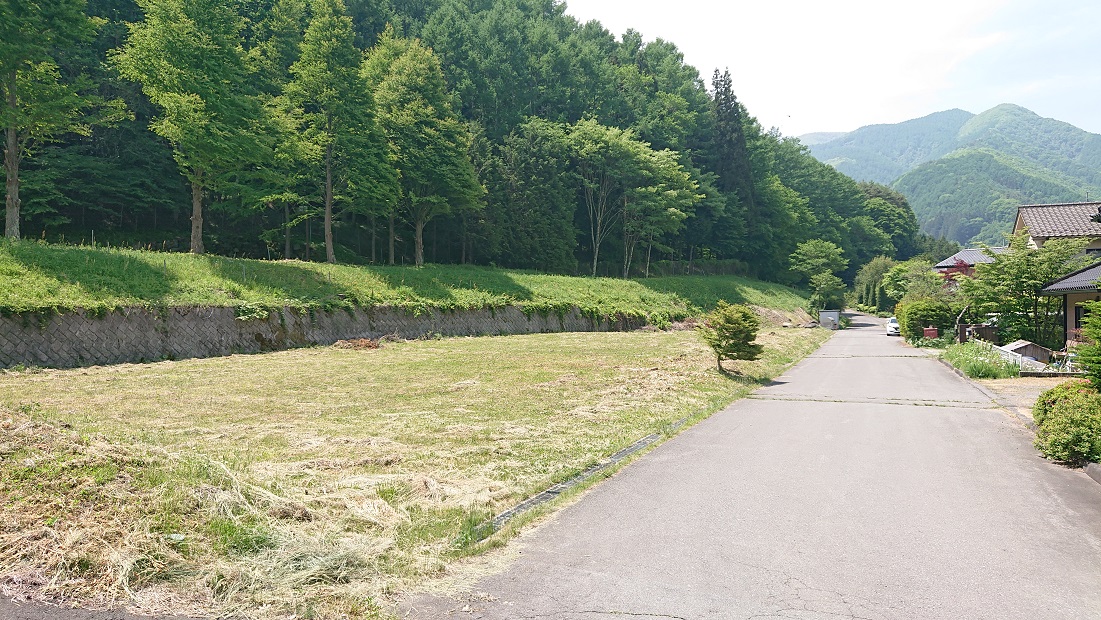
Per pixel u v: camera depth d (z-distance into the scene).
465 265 42.50
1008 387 16.28
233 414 10.58
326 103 32.25
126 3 37.72
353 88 32.75
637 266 62.44
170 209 36.38
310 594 4.04
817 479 7.07
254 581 4.12
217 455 7.41
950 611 3.89
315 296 25.34
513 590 4.17
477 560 4.68
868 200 119.62
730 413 12.03
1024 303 27.16
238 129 25.92
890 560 4.71
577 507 5.99
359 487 6.34
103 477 5.00
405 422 10.23
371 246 44.88
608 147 55.62
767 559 4.71
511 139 50.31
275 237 36.78
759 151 83.25
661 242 66.62
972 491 6.63
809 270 75.75
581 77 66.56
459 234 44.84
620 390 14.24
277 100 31.59
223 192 31.94
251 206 32.38
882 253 106.75
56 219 30.80
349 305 25.59
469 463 7.56
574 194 55.44
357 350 22.62
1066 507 6.09
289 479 6.46
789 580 4.33
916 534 5.29
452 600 4.03
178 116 24.80
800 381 18.12
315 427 9.64
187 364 17.58
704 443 9.10
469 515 5.62
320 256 39.22
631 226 57.28
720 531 5.32
